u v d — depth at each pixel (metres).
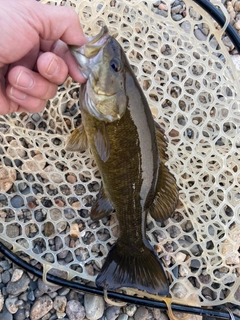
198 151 0.33
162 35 0.31
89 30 0.32
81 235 0.33
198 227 0.32
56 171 0.33
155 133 0.28
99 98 0.25
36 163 0.33
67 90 0.33
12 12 0.23
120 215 0.30
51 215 0.33
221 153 0.33
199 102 0.32
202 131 0.33
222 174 0.32
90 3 0.30
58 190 0.33
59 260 0.32
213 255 0.32
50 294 0.32
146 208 0.30
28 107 0.26
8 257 0.30
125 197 0.29
